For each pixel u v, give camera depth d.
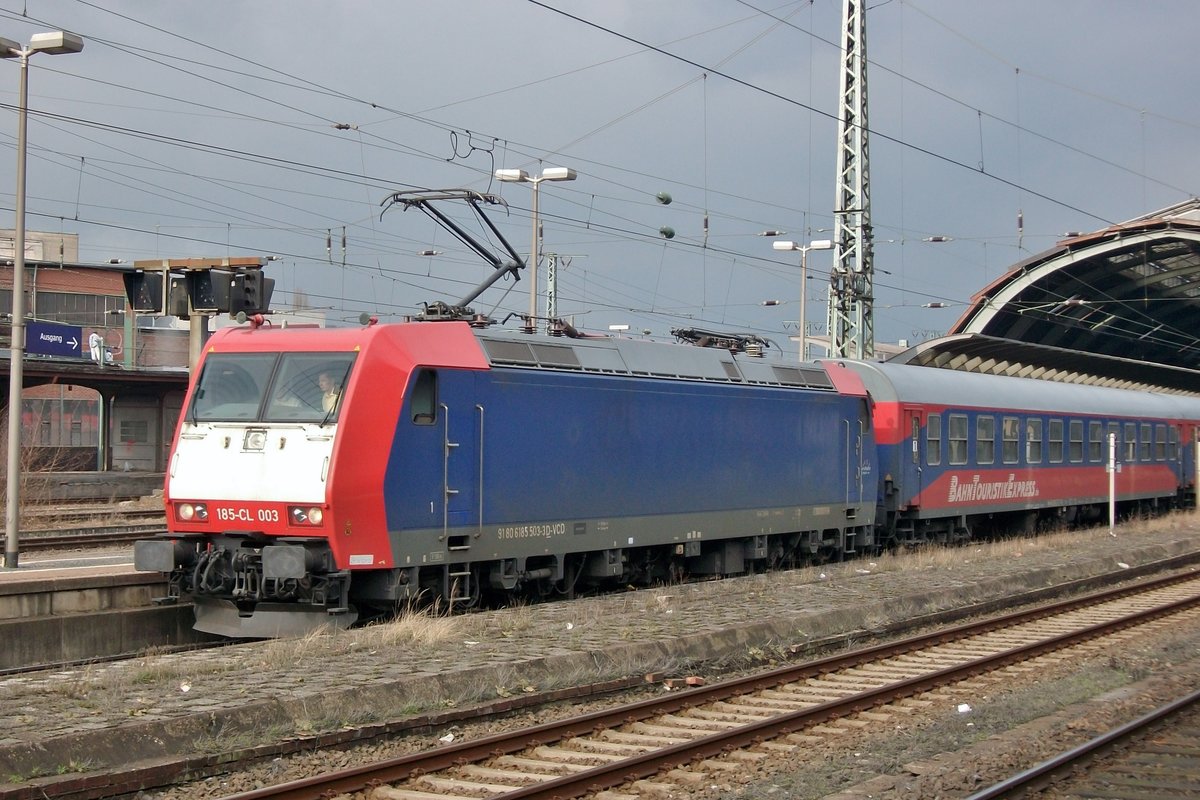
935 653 15.55
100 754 8.76
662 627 14.92
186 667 11.85
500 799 8.12
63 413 55.62
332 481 14.88
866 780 9.30
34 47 19.77
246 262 25.23
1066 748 10.28
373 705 10.58
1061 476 33.59
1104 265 51.59
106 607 16.03
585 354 19.14
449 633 13.95
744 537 22.30
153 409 44.38
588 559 19.56
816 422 24.23
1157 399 41.06
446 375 16.39
